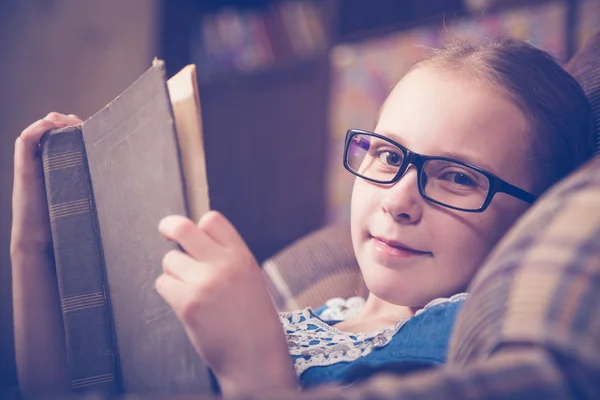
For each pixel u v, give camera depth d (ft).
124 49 9.08
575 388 1.23
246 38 8.81
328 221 7.75
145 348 1.84
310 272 3.51
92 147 2.02
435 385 1.24
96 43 9.00
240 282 1.70
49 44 8.80
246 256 1.75
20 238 2.32
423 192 2.16
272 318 1.75
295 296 3.46
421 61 2.56
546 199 1.55
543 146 2.34
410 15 7.72
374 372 1.91
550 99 2.41
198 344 1.67
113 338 1.98
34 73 8.73
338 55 7.77
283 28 8.43
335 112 7.75
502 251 1.50
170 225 1.68
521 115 2.30
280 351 1.73
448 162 2.19
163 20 9.15
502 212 2.22
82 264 2.01
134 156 1.82
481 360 1.33
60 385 2.32
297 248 3.67
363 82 7.49
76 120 2.33
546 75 2.48
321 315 2.85
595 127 2.72
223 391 1.69
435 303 2.05
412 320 2.03
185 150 1.76
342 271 3.46
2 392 2.05
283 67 8.32
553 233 1.39
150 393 1.81
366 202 2.27
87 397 1.40
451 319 1.94
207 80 9.18
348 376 1.95
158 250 1.78
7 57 8.63
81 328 1.99
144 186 1.80
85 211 2.03
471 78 2.30
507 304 1.34
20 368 2.31
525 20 5.99
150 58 9.14
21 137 2.26
